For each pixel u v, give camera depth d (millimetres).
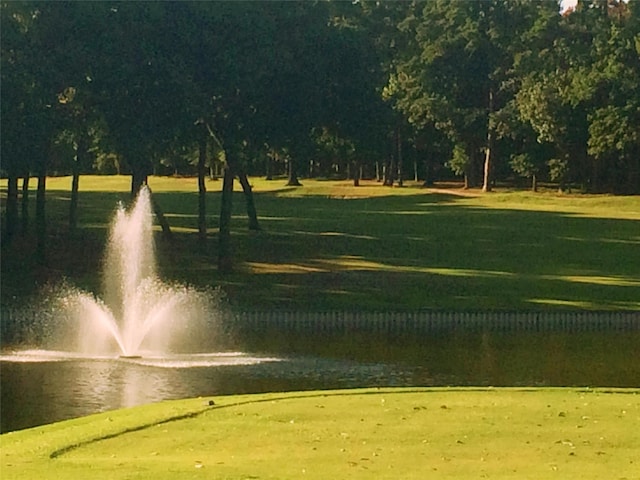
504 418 15445
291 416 15570
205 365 26547
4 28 39906
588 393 18312
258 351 29359
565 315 35312
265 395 17844
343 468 12352
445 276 43344
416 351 29969
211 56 40812
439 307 36406
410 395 17797
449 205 75875
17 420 19375
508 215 68250
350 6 66625
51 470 12227
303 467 12391
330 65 44188
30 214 60844
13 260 45094
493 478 11930
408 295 39000
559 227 61594
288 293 39281
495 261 48094
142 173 48062
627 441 13969
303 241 53312
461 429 14617
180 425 14961
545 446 13641
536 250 51750
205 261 46438
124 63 39719
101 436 14234
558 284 41719
